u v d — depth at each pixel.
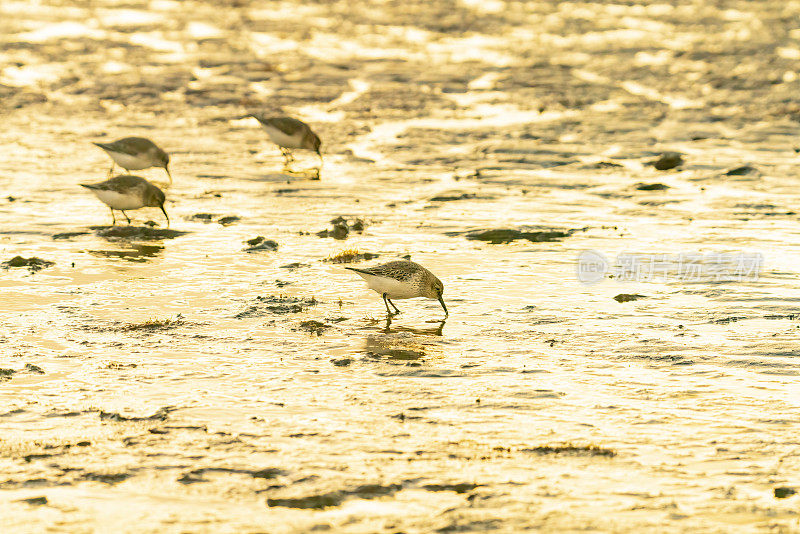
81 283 15.89
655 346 13.10
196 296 15.30
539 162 26.12
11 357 12.42
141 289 15.63
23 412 10.66
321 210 21.28
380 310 14.84
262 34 49.91
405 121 31.56
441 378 11.93
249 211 21.12
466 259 17.70
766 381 11.77
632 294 15.53
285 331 13.73
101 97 34.41
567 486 8.97
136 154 22.97
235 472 9.26
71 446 9.80
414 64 42.00
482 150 27.44
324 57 43.25
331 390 11.50
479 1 64.38
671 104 34.56
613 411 10.86
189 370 12.11
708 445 9.94
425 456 9.66
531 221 20.38
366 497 8.77
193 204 21.69
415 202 22.12
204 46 45.84
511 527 8.14
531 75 39.88
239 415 10.70
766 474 9.25
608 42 48.84
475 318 14.45
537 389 11.54
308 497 8.68
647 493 8.84
